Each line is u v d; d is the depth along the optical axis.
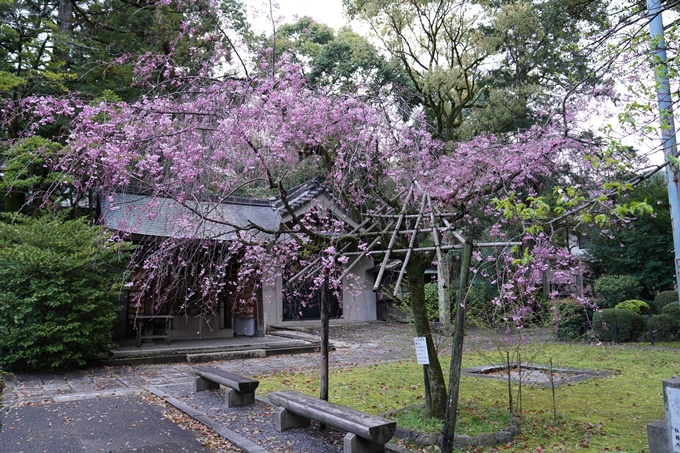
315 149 5.88
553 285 7.32
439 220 5.38
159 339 12.72
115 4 13.41
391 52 17.28
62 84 10.96
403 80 17.14
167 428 5.73
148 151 5.52
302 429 5.64
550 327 8.39
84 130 5.78
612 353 11.58
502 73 18.66
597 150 5.48
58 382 8.48
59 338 9.20
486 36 17.53
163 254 5.91
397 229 4.79
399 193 6.05
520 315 5.60
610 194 3.97
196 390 7.63
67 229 9.93
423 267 5.75
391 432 4.35
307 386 8.09
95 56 12.52
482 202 6.79
